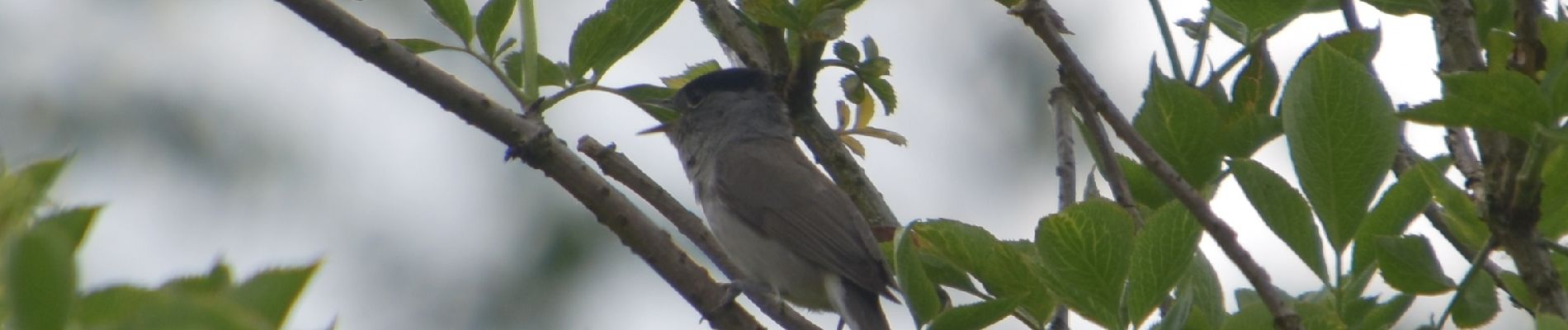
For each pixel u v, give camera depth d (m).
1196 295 6.64
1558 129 4.96
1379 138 5.82
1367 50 7.12
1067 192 7.61
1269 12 7.20
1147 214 7.43
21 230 3.29
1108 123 6.39
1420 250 5.82
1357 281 6.07
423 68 7.06
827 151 8.65
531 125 7.33
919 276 5.71
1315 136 5.88
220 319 3.06
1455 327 6.48
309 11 6.90
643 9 7.57
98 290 3.25
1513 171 5.34
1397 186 6.02
